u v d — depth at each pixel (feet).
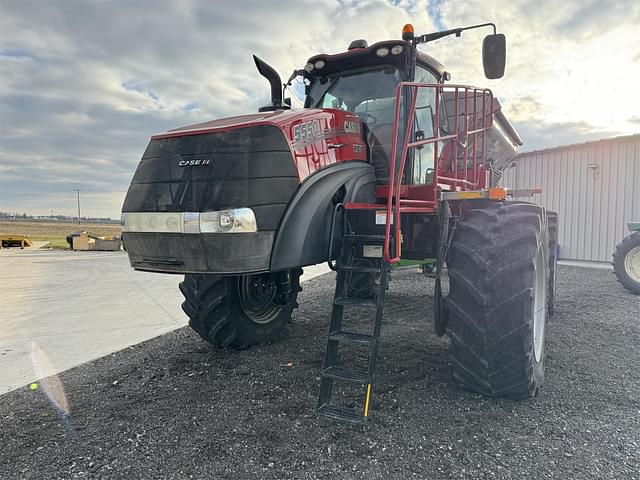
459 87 11.68
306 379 10.47
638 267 21.43
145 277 30.81
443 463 6.88
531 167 38.58
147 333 15.17
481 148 15.17
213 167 8.44
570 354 12.12
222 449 7.38
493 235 8.80
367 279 11.30
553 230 17.03
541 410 8.66
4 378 10.99
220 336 12.13
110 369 11.55
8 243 66.54
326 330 14.89
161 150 9.14
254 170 8.35
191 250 8.42
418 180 11.78
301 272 13.88
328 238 9.61
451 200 11.10
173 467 6.88
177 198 8.59
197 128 9.13
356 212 9.71
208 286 11.64
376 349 8.30
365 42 11.91
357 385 10.00
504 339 8.41
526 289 8.39
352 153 10.36
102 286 26.53
